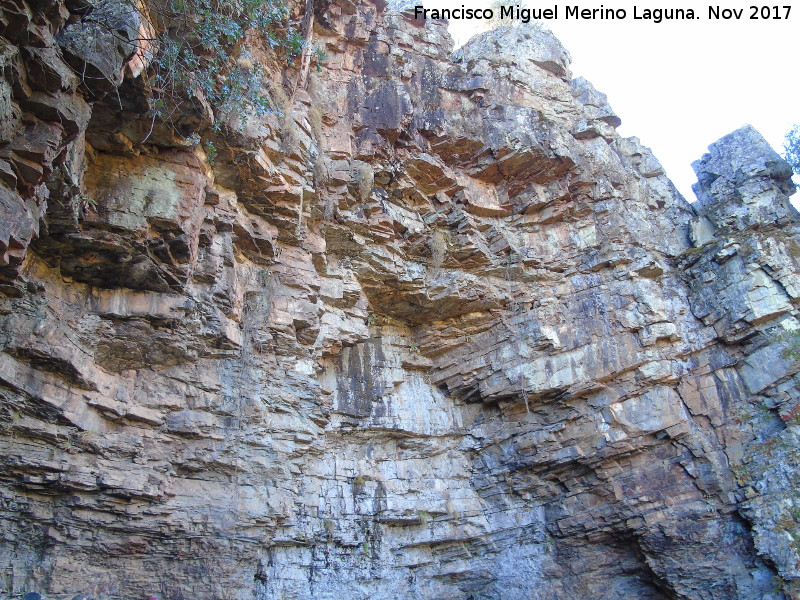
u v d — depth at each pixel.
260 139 13.88
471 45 22.52
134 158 12.20
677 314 18.78
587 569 18.02
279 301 15.33
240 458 13.90
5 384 10.49
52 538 11.40
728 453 17.25
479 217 19.45
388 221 17.39
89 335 11.97
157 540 12.61
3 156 8.23
